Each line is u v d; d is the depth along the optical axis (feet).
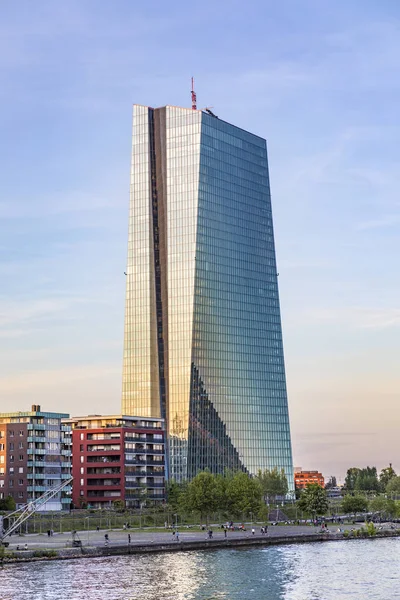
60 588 496.23
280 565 604.49
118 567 582.35
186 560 626.64
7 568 575.38
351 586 514.68
